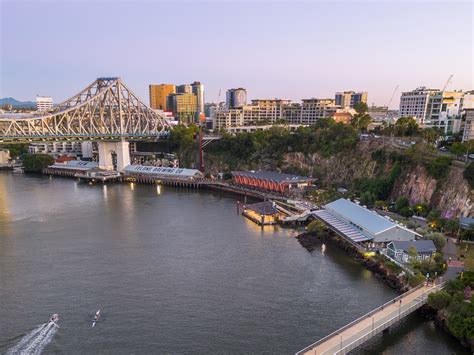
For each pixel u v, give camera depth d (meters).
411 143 164.12
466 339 61.56
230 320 69.50
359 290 80.94
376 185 149.12
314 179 178.62
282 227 126.94
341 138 196.00
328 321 69.12
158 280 85.31
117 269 91.12
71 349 61.03
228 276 87.62
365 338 60.00
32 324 67.69
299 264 94.88
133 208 154.00
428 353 60.81
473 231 96.69
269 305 74.62
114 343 62.69
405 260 88.31
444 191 123.38
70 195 181.88
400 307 67.69
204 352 60.62
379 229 99.19
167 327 67.25
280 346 62.03
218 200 172.25
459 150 136.38
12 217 137.50
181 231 121.62
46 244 108.19
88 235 116.62
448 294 68.12
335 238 111.25
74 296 77.75
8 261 95.62
